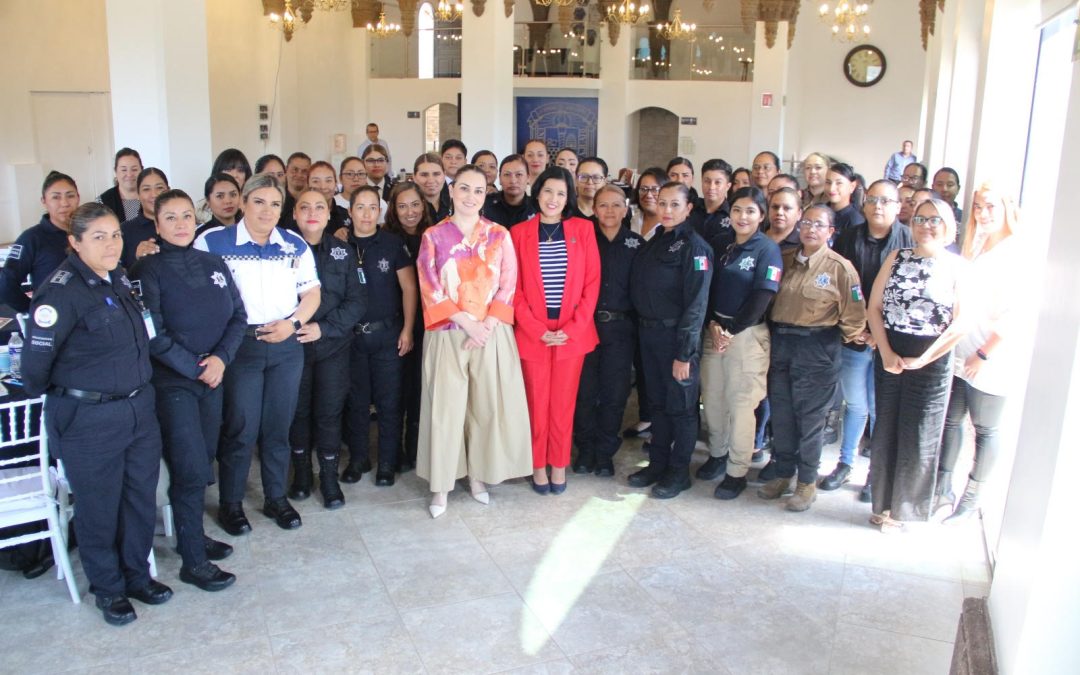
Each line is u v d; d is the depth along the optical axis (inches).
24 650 119.3
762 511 168.2
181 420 132.2
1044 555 84.1
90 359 117.1
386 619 128.7
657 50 717.9
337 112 670.5
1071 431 82.1
